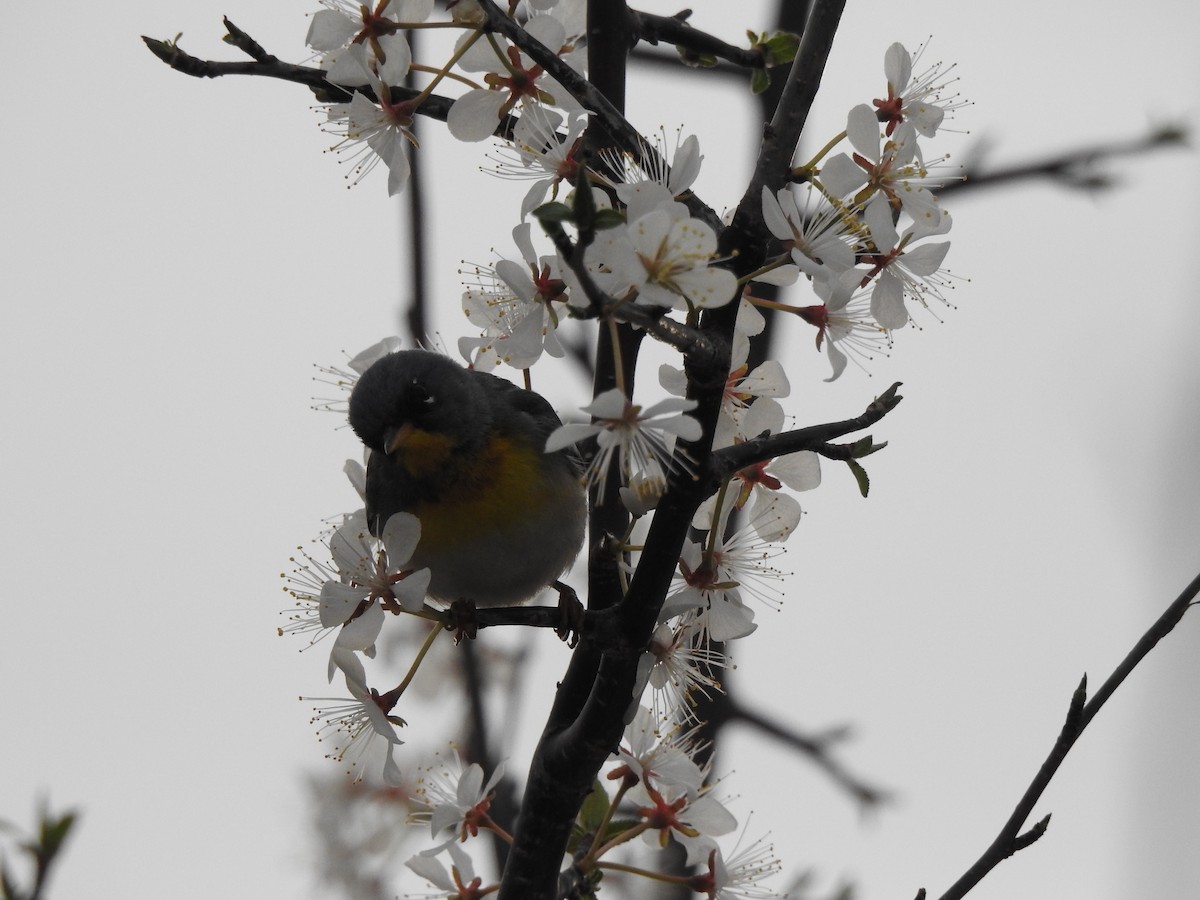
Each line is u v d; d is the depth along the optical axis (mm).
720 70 12047
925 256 7652
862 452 7203
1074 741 7438
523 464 9844
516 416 10195
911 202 7363
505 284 8125
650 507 7336
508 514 9727
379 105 7980
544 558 10008
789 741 12430
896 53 7754
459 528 9711
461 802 8219
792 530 8172
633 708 7289
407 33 7945
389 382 9750
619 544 7547
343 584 7516
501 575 9922
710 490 6836
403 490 9789
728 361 6570
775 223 6719
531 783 7621
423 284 11273
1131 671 7516
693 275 6141
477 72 7934
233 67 8086
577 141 7551
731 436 8203
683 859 10195
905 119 7680
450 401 9758
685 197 7215
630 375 7766
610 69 8258
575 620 7688
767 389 8383
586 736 7305
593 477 7469
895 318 7730
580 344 11289
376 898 14086
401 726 7598
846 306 7828
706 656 8195
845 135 7336
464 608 7668
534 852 7648
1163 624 7535
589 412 6176
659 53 12078
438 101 8039
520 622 7676
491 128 7863
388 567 7527
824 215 7211
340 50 7949
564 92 7801
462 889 8078
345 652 7562
